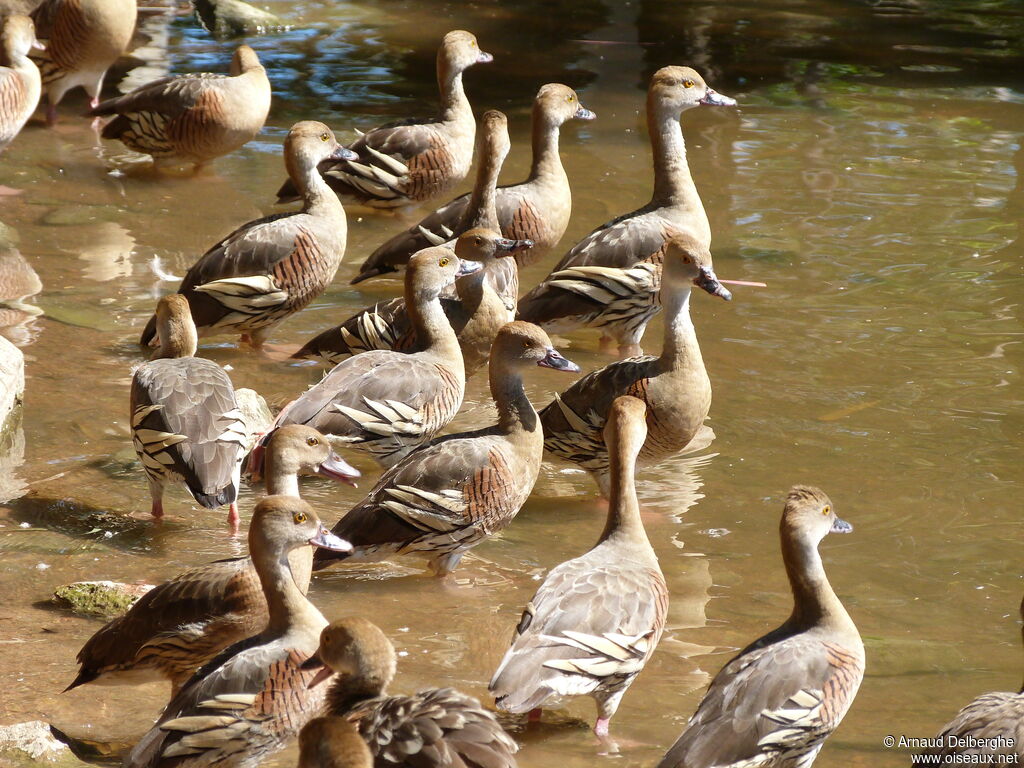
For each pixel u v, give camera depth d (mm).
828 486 12516
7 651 9625
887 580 11008
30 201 19484
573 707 9539
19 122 20281
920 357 15141
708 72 26375
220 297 15195
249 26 28688
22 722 8695
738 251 17922
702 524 11945
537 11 31047
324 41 28156
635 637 9023
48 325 15523
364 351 14297
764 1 32062
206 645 9250
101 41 22469
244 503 12297
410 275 13359
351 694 7887
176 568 10945
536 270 17969
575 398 12703
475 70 26391
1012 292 16812
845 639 8859
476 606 10766
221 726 8234
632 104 24641
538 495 12898
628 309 15766
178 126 20141
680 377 12500
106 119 23562
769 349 15359
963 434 13484
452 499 10969
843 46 28297
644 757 8852
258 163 21516
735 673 8492
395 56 27250
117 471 12586
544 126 17406
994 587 10914
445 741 7199
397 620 10492
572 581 9195
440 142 19562
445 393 13055
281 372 15016
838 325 15930
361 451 12789
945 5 31719
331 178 19516
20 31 20312
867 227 18766
